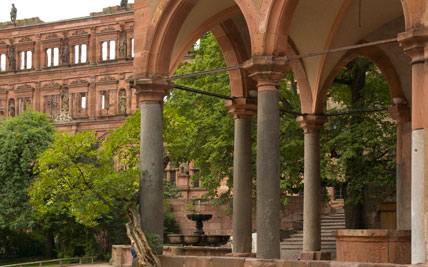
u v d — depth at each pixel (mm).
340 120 32188
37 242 61438
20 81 86562
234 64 21953
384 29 23062
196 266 16984
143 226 18125
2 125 57375
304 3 20312
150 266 17391
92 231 53938
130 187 19109
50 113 84688
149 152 18312
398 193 23234
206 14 20203
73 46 84562
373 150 31469
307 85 23406
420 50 13117
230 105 21797
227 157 36844
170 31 18500
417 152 13078
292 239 42656
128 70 80312
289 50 22984
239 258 16219
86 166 23281
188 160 40875
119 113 80188
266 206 15969
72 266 46250
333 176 31984
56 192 24391
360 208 32562
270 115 16047
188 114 40156
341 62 23453
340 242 17688
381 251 16797
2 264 54031
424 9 13102
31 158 55625
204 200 59125
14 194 55219
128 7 81812
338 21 21438
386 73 23500
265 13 16094
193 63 41906
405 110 23328
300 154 33344
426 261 12820
